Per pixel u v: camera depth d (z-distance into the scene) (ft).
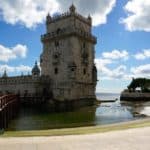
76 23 262.26
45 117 168.04
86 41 276.41
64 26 264.72
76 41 256.32
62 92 250.57
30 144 43.29
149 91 396.98
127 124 81.82
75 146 41.32
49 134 59.67
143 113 181.98
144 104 287.28
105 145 41.68
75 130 69.31
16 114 189.26
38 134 61.11
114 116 169.17
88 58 277.03
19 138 49.83
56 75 260.42
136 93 371.97
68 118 160.97
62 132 63.41
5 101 132.87
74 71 245.65
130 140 45.47
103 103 313.12
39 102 238.89
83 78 263.29
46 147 40.96
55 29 273.95
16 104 207.72
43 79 256.73
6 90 281.95
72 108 237.04
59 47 262.47
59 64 258.78
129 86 420.36
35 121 147.43
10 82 276.62
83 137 49.44
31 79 252.01
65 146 41.39
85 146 41.14
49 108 235.61
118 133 54.03
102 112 199.72
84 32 269.44
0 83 291.58
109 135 51.39
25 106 246.06
